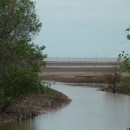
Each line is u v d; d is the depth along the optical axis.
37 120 29.48
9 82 27.47
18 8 28.19
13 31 29.25
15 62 28.81
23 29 29.98
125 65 22.14
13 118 28.75
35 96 39.91
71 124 28.34
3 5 27.17
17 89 27.75
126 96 49.62
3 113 29.06
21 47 28.31
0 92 26.08
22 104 34.12
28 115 30.64
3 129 25.61
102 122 29.41
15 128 26.05
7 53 28.16
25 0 30.05
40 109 34.19
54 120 29.86
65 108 36.88
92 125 28.16
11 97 27.20
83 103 41.47
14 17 27.83
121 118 31.41
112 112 34.78
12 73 27.42
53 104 38.09
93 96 49.34
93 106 38.88
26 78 27.62
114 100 44.72
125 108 37.47
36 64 31.28
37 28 30.91
